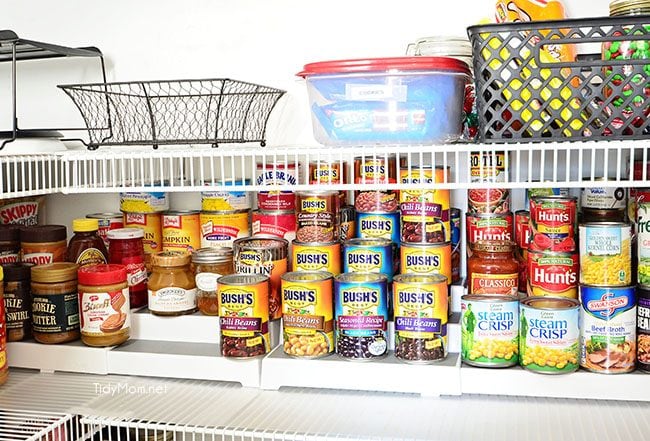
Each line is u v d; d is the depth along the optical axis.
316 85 1.21
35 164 1.31
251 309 1.28
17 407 1.20
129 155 1.30
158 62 1.68
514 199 1.50
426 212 1.32
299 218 1.37
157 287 1.40
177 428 1.12
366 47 1.57
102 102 1.64
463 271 1.53
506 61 1.12
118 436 1.14
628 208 1.35
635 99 1.10
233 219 1.49
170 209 1.70
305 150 1.21
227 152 1.25
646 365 1.19
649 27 1.08
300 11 1.60
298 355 1.28
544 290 1.25
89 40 1.72
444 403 1.23
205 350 1.35
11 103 1.79
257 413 1.18
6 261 1.46
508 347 1.22
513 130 1.14
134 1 1.68
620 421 1.14
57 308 1.36
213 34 1.65
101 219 1.57
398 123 1.17
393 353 1.30
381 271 1.32
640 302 1.19
